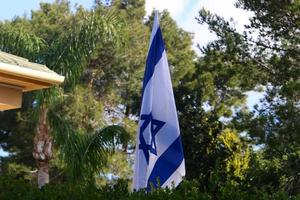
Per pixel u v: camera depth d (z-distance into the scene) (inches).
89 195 202.8
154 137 320.5
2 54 322.0
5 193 209.0
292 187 611.8
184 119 860.0
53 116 642.2
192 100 875.4
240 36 740.0
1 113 1197.7
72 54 621.0
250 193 203.9
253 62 742.5
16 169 1133.1
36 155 663.8
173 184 232.2
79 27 629.9
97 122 1113.4
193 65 1250.0
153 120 324.8
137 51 1207.6
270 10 711.1
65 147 633.6
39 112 640.4
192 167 823.1
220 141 821.2
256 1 725.9
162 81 330.3
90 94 1124.5
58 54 620.7
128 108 1253.1
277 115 661.3
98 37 630.5
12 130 1202.6
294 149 665.0
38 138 662.5
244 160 773.9
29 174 1152.8
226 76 789.2
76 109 1066.1
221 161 796.0
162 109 325.1
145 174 316.2
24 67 308.0
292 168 628.1
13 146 1197.7
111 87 1232.8
